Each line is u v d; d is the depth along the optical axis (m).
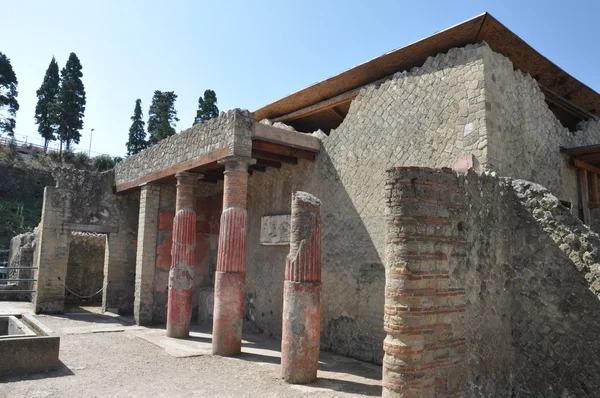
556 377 6.16
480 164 7.24
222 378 7.18
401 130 8.63
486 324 6.14
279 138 9.73
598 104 10.53
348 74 9.45
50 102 44.66
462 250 5.86
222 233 9.10
